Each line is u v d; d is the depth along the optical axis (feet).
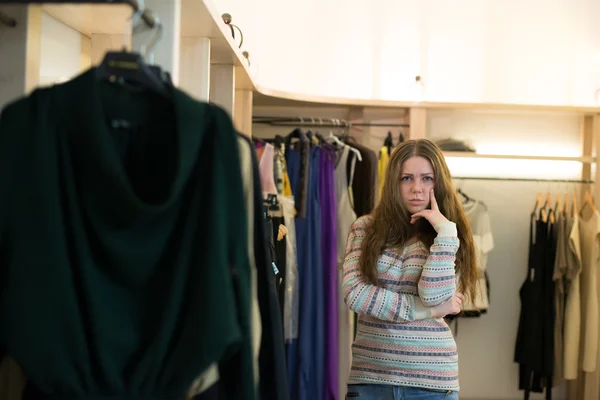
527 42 11.46
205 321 2.86
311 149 9.28
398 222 5.53
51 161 2.82
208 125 3.11
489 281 11.29
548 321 10.28
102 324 2.86
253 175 3.63
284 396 3.64
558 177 11.44
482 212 10.64
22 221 2.78
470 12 11.39
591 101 11.50
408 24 11.32
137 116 3.18
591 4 11.50
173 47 4.03
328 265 9.20
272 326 3.63
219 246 2.95
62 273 2.76
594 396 10.34
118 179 2.75
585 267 10.37
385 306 5.13
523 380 10.59
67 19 4.65
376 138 10.81
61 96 2.92
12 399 3.81
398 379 5.16
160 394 2.92
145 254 2.95
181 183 2.85
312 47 11.20
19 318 2.73
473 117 11.39
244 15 11.07
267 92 9.31
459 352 11.25
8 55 3.81
